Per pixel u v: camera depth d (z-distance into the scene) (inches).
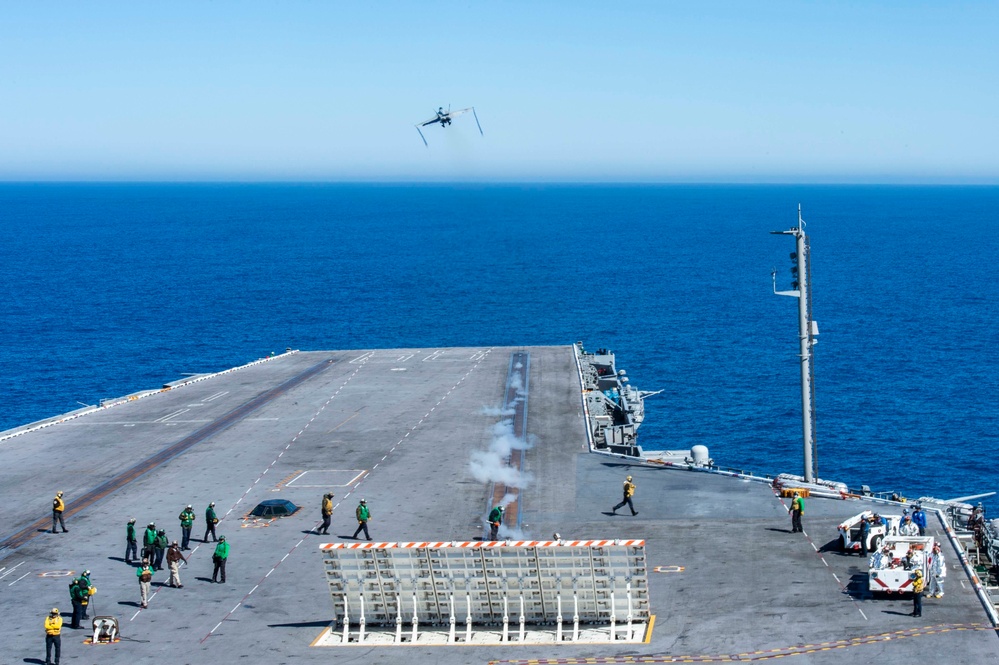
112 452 2701.8
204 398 3368.6
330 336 6378.0
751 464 3521.2
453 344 5999.0
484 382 3476.9
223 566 1802.4
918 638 1453.0
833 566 1771.7
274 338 6348.4
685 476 2383.1
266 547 1968.5
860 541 1828.2
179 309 7652.6
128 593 1758.1
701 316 7012.8
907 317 6884.8
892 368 5182.1
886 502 2135.8
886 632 1478.8
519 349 4153.5
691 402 4473.4
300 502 2228.1
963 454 3622.0
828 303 7623.0
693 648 1457.9
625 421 3179.1
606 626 1569.9
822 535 1936.5
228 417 3070.9
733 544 1898.4
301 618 1638.8
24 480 2460.6
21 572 1870.1
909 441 3801.7
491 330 6481.3
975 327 6441.9
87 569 1879.9
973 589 1637.6
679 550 1877.5
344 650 1512.1
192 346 6112.2
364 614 1594.5
